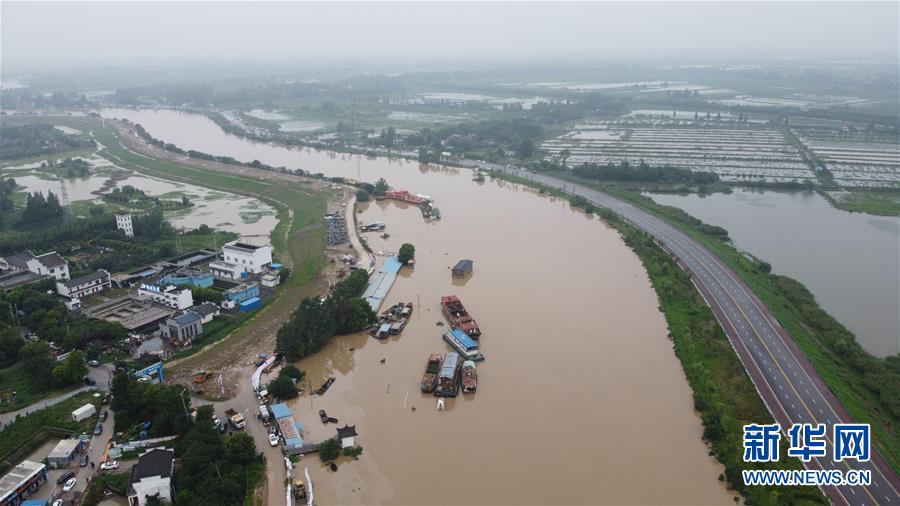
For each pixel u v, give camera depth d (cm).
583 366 14538
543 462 11256
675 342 15612
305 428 12256
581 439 11894
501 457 11400
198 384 13688
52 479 10806
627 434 12050
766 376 13925
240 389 13588
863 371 14312
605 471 11031
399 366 14725
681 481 10806
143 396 12162
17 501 10175
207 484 10081
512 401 13150
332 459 11331
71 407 12712
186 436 11338
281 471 11081
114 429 12081
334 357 15212
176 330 15538
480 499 10362
